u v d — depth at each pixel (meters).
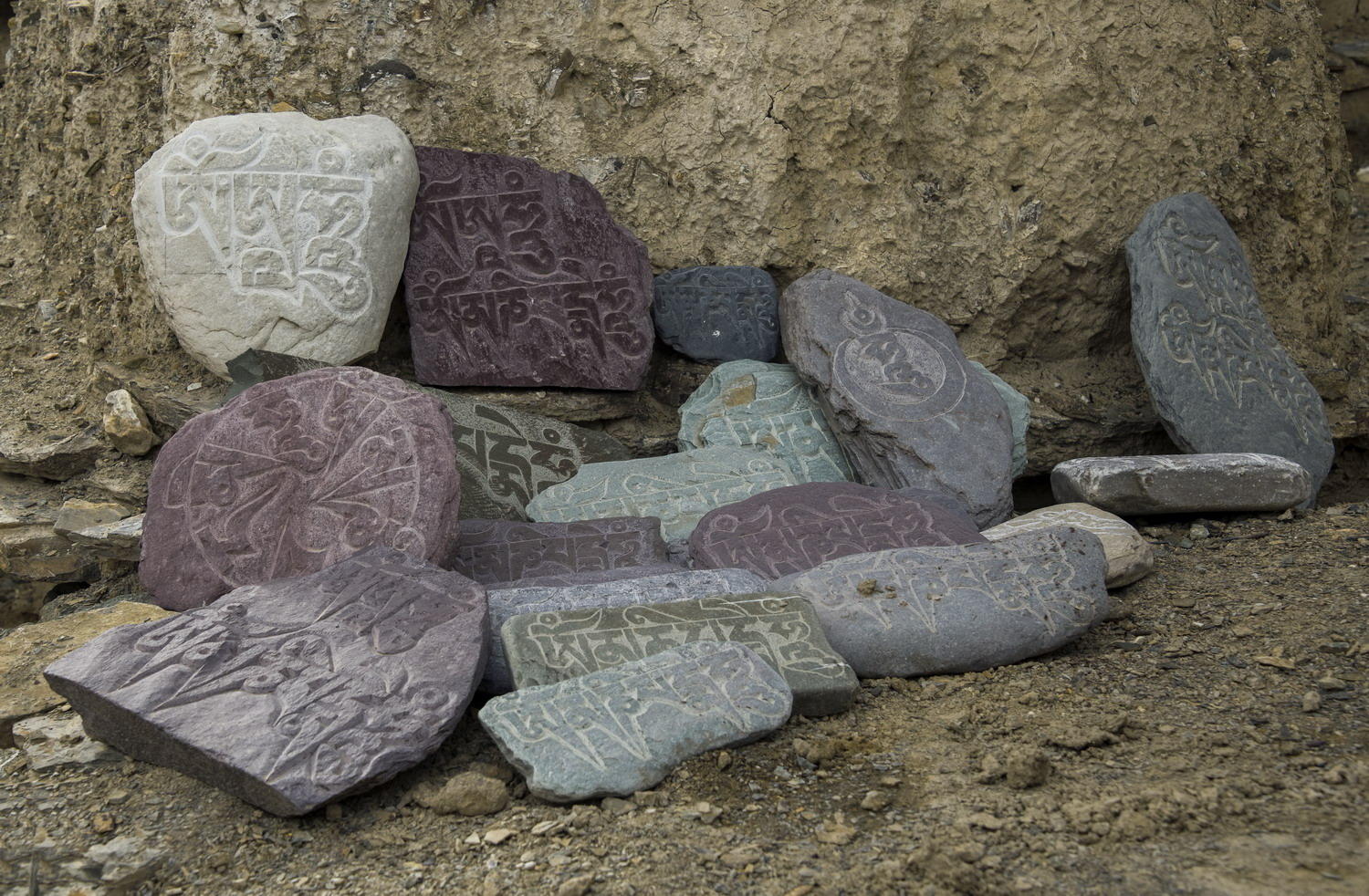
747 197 3.20
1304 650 2.58
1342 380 3.37
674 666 2.48
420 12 3.12
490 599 2.61
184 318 2.93
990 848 2.30
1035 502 3.28
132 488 2.93
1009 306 3.28
